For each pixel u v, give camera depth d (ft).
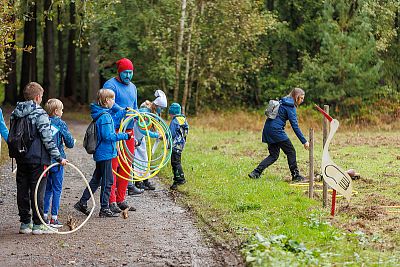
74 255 25.46
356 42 95.96
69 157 57.26
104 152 32.40
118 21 100.94
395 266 22.62
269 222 29.94
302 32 110.01
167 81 108.68
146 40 100.37
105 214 32.78
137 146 39.47
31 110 28.25
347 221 30.12
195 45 102.47
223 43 103.40
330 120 31.73
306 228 28.09
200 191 39.01
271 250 23.82
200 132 83.87
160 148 61.21
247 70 106.63
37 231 28.86
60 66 137.90
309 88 103.40
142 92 111.96
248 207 33.17
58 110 30.63
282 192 37.55
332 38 97.09
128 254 25.62
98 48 112.88
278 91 111.34
